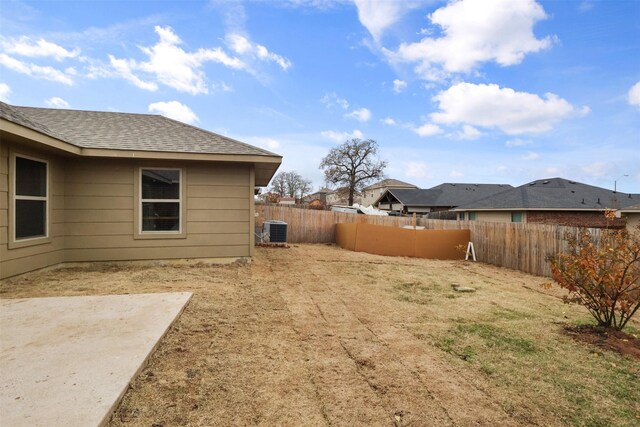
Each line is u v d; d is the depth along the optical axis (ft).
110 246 23.21
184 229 24.32
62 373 7.96
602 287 13.47
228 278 20.35
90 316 12.09
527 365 10.30
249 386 8.40
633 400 8.52
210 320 12.85
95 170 22.86
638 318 16.51
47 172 20.57
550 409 8.00
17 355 8.87
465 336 12.61
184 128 28.32
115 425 6.62
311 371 9.35
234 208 25.18
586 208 58.85
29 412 6.42
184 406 7.39
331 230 47.78
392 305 16.62
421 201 107.86
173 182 24.16
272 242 39.22
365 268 27.22
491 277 26.50
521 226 29.55
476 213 74.54
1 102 18.57
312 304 15.99
